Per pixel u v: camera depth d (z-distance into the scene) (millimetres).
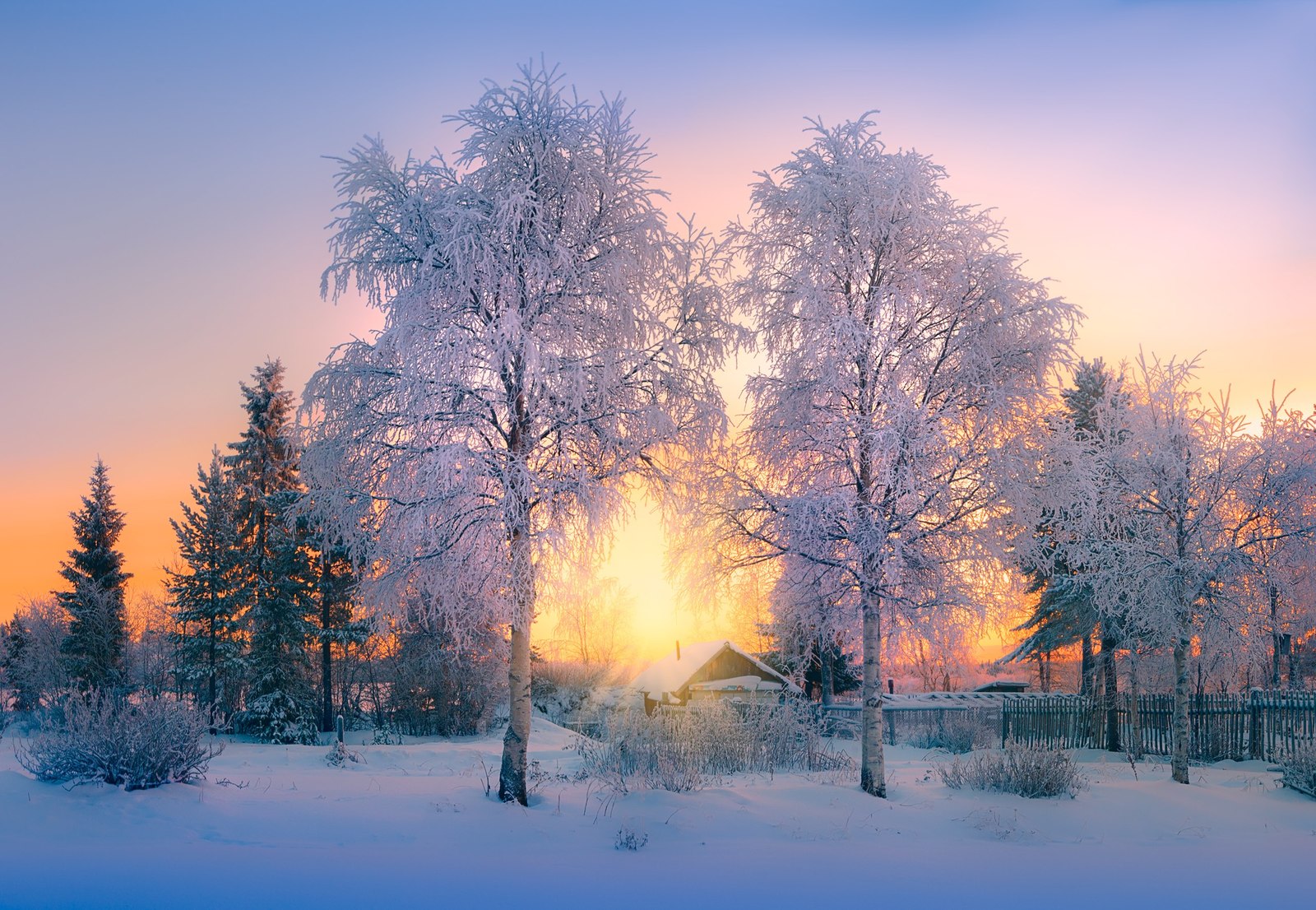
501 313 12875
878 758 14336
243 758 20000
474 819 11359
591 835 11008
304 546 33312
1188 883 8953
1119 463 18203
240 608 34125
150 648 44625
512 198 12398
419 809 11711
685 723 17531
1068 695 28406
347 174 13344
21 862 8273
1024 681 45500
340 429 13047
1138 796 14258
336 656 37719
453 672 32531
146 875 8023
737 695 34688
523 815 11758
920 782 16219
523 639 13047
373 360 13109
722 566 15758
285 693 32031
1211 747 22969
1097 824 12570
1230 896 8391
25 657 41656
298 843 9789
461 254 12461
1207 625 17109
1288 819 13266
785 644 17391
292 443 13289
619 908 7664
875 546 13977
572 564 12750
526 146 13180
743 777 15781
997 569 14453
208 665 33625
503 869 9062
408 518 12375
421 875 8594
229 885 7793
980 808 13195
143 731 11555
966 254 14922
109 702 11805
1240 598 17438
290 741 30812
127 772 11211
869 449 14742
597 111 13352
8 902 7066
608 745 17594
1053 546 17141
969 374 14469
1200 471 17656
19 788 10828
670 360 13547
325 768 18141
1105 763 21953
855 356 14750
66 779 11211
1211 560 17094
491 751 22891
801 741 18562
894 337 14984
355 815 11141
